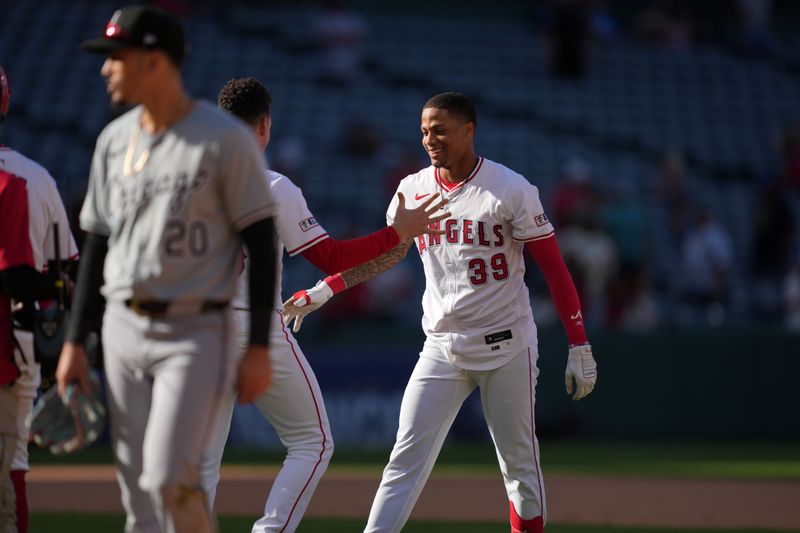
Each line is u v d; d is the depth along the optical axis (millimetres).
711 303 66750
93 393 18562
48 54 86438
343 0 94812
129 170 15461
